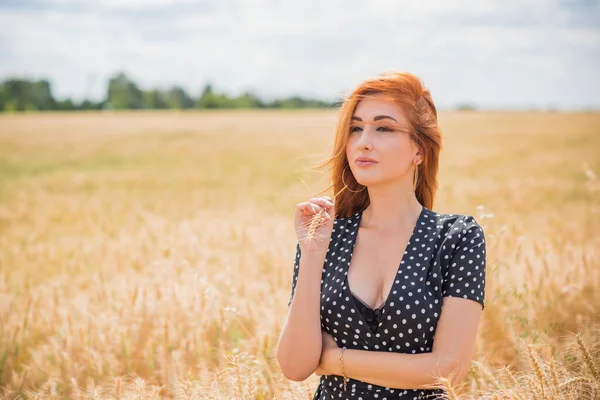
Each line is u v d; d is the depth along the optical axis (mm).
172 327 4215
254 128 45406
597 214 9039
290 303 2607
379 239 2488
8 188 18797
